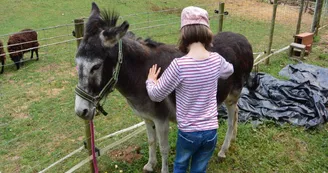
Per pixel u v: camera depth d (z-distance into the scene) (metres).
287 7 14.85
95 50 2.58
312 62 7.71
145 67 3.07
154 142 3.86
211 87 2.45
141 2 14.94
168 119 3.38
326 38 9.72
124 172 4.08
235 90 3.87
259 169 4.08
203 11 2.40
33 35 8.23
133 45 3.01
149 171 3.99
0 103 6.01
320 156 4.32
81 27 3.30
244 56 3.79
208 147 2.61
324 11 12.17
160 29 10.93
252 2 15.91
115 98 6.14
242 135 4.71
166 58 3.18
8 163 4.34
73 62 8.26
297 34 8.36
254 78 5.64
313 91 5.77
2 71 7.70
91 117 2.82
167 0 15.62
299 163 4.20
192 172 2.79
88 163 4.28
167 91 2.44
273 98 5.55
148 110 3.22
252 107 5.31
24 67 8.01
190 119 2.48
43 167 4.23
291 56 8.07
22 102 6.07
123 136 4.90
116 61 2.79
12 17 12.31
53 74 7.47
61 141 4.84
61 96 6.31
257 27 11.38
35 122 5.36
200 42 2.40
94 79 2.67
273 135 4.74
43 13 12.95
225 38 3.74
